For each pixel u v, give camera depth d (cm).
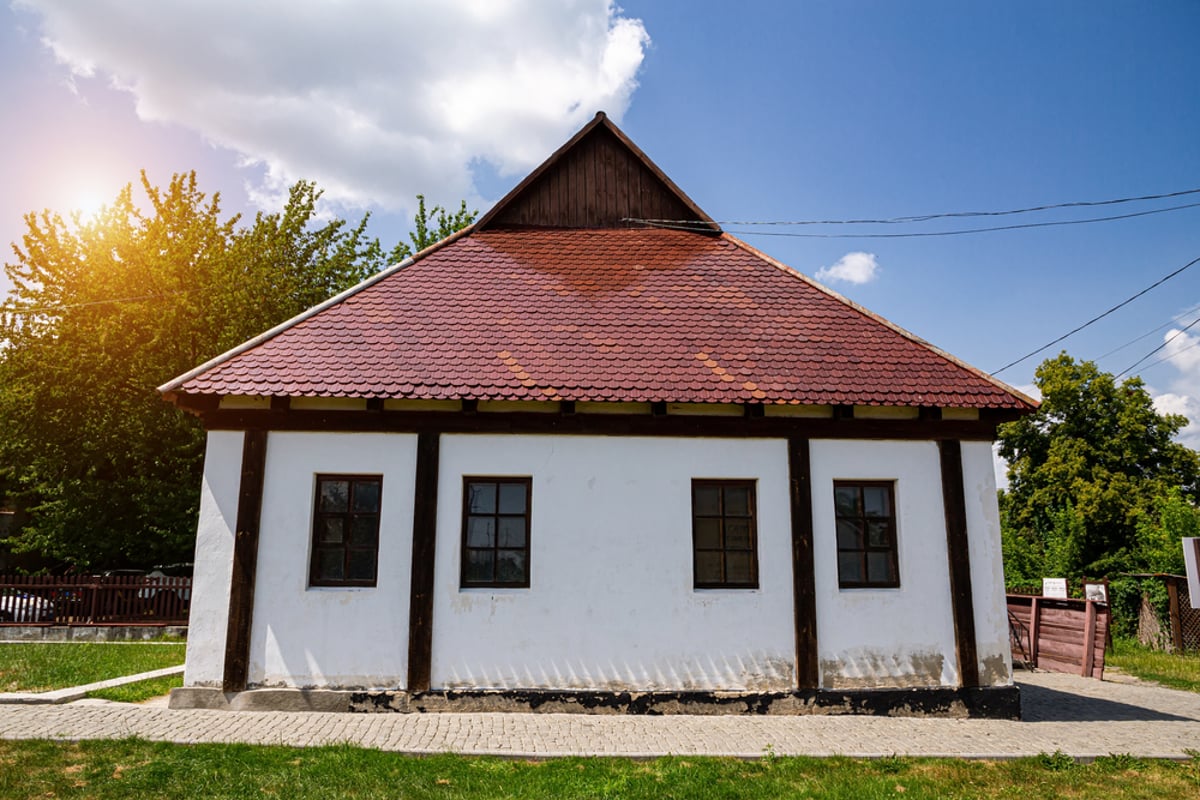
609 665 914
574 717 877
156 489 1962
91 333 2038
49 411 2025
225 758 673
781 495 973
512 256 1252
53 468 2031
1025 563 2523
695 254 1292
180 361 2045
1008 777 689
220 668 886
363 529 944
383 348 993
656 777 664
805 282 1227
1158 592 1673
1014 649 1498
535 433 963
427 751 714
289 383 919
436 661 898
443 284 1152
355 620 903
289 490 930
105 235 2289
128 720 809
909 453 998
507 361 985
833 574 956
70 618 1619
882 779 677
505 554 950
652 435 975
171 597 1655
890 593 959
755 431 984
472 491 962
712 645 927
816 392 970
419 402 955
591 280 1195
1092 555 2853
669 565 944
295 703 880
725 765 698
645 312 1117
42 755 675
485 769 676
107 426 1981
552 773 668
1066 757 730
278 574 909
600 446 968
